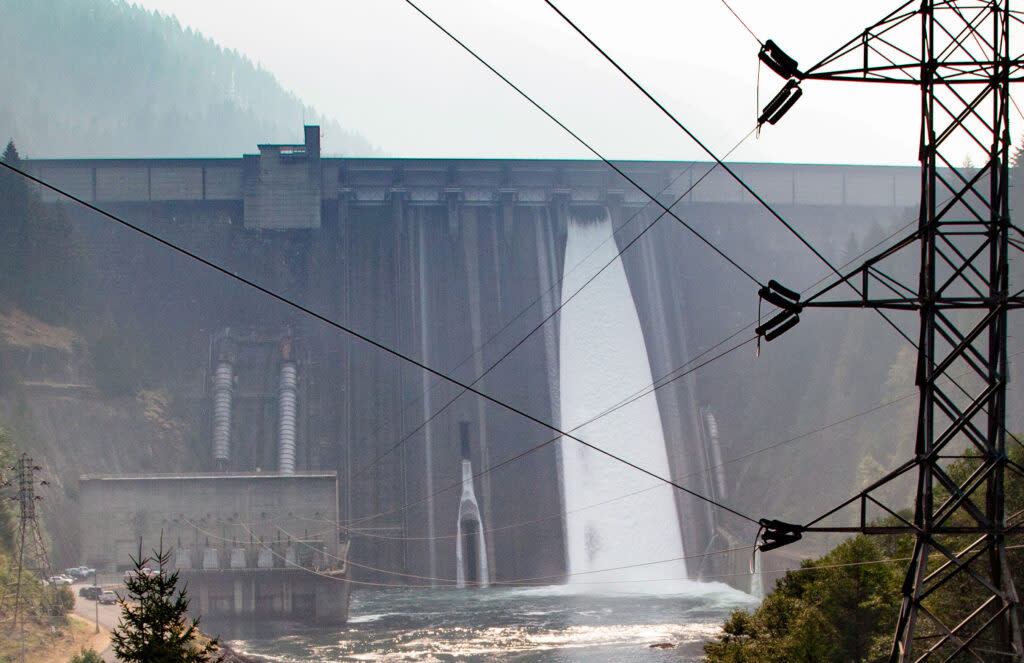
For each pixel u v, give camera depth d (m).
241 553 197.25
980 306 40.88
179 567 195.62
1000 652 39.69
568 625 179.50
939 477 40.72
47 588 151.12
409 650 158.75
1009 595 39.16
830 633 75.56
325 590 188.50
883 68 42.38
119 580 193.88
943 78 42.09
